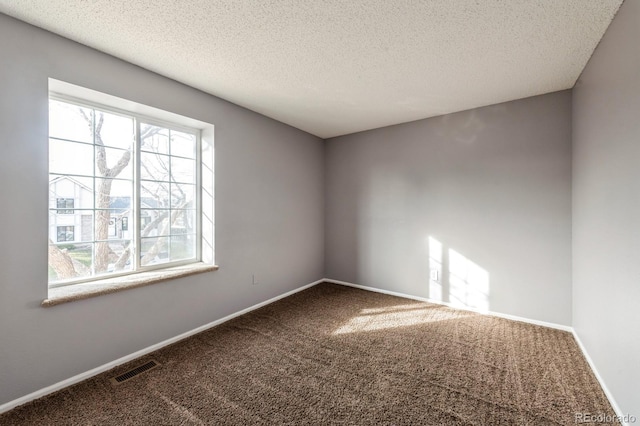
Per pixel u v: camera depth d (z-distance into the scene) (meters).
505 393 1.76
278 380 1.89
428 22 1.68
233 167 2.96
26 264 1.67
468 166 3.15
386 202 3.79
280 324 2.79
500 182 2.96
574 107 2.52
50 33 1.76
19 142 1.65
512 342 2.41
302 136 3.95
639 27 1.35
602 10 1.58
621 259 1.55
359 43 1.90
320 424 1.51
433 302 3.42
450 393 1.76
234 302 2.98
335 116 3.38
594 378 1.90
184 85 2.50
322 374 1.96
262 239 3.33
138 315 2.18
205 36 1.82
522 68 2.24
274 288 3.51
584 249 2.23
